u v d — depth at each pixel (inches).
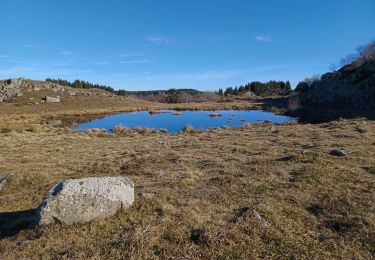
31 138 1189.1
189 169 563.5
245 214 324.8
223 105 3558.1
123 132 1481.3
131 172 581.6
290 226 305.9
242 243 270.8
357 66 2598.4
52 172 613.0
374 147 642.2
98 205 323.3
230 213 339.3
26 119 2265.0
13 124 1754.4
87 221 314.5
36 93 4562.0
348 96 2160.4
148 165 628.1
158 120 2213.3
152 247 267.4
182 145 875.4
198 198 390.0
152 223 307.7
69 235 291.6
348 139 751.1
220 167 565.3
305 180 441.7
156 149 837.8
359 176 448.1
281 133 975.0
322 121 1606.8
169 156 705.0
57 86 5255.9
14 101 3922.2
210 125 1855.3
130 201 348.5
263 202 368.5
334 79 2623.0
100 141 1112.8
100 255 256.8
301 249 263.7
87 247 269.6
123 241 273.7
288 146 736.3
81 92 5305.1
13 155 830.5
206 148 788.0
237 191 415.5
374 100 1820.9
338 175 455.2
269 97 4990.2
